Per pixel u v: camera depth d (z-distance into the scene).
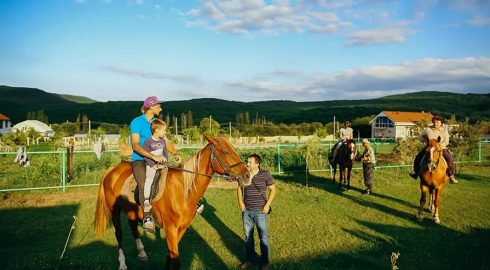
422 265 6.21
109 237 7.64
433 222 8.93
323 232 8.01
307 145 14.38
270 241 7.42
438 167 8.83
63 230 8.09
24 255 6.57
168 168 5.26
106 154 19.11
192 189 5.04
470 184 14.33
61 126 74.38
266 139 55.69
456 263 6.31
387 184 14.23
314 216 9.35
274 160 19.31
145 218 5.09
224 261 6.37
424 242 7.41
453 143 20.03
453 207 10.45
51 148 23.80
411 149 17.34
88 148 26.73
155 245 7.18
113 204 5.91
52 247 7.01
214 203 10.78
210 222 8.81
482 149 30.22
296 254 6.70
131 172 5.82
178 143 33.28
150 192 5.04
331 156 14.78
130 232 8.07
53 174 14.23
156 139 5.22
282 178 15.92
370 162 12.30
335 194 12.28
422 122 18.55
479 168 19.20
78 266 6.07
